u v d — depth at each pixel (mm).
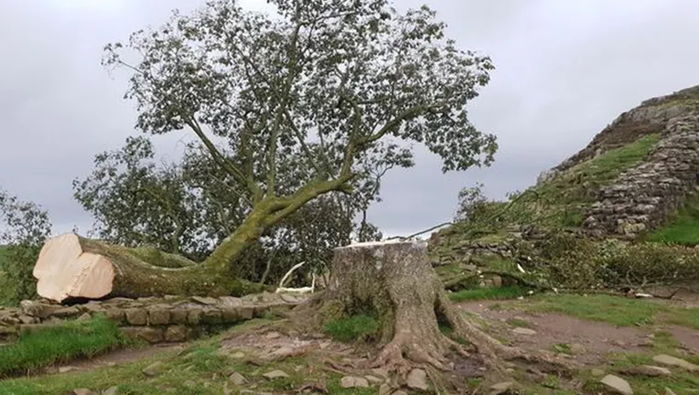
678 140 19297
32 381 5363
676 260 10914
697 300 9734
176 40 14828
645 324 7656
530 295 10039
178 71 14930
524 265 11656
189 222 16797
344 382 4922
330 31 15188
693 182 17484
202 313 7906
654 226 14836
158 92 15008
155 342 7539
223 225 16500
